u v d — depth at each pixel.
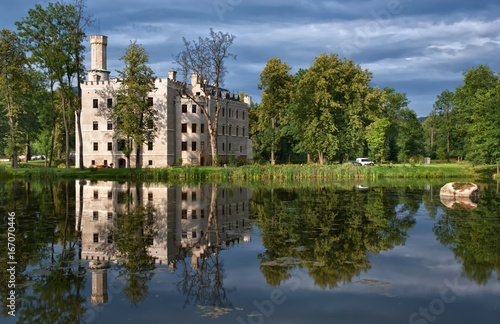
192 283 11.60
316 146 69.88
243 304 10.13
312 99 68.38
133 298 10.46
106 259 13.90
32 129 75.81
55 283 11.52
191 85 80.81
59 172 56.56
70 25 60.41
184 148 77.25
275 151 92.19
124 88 65.19
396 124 97.56
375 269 12.96
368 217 22.38
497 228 19.38
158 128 74.50
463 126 70.62
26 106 69.94
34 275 12.17
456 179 52.69
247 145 92.44
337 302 10.25
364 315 9.50
